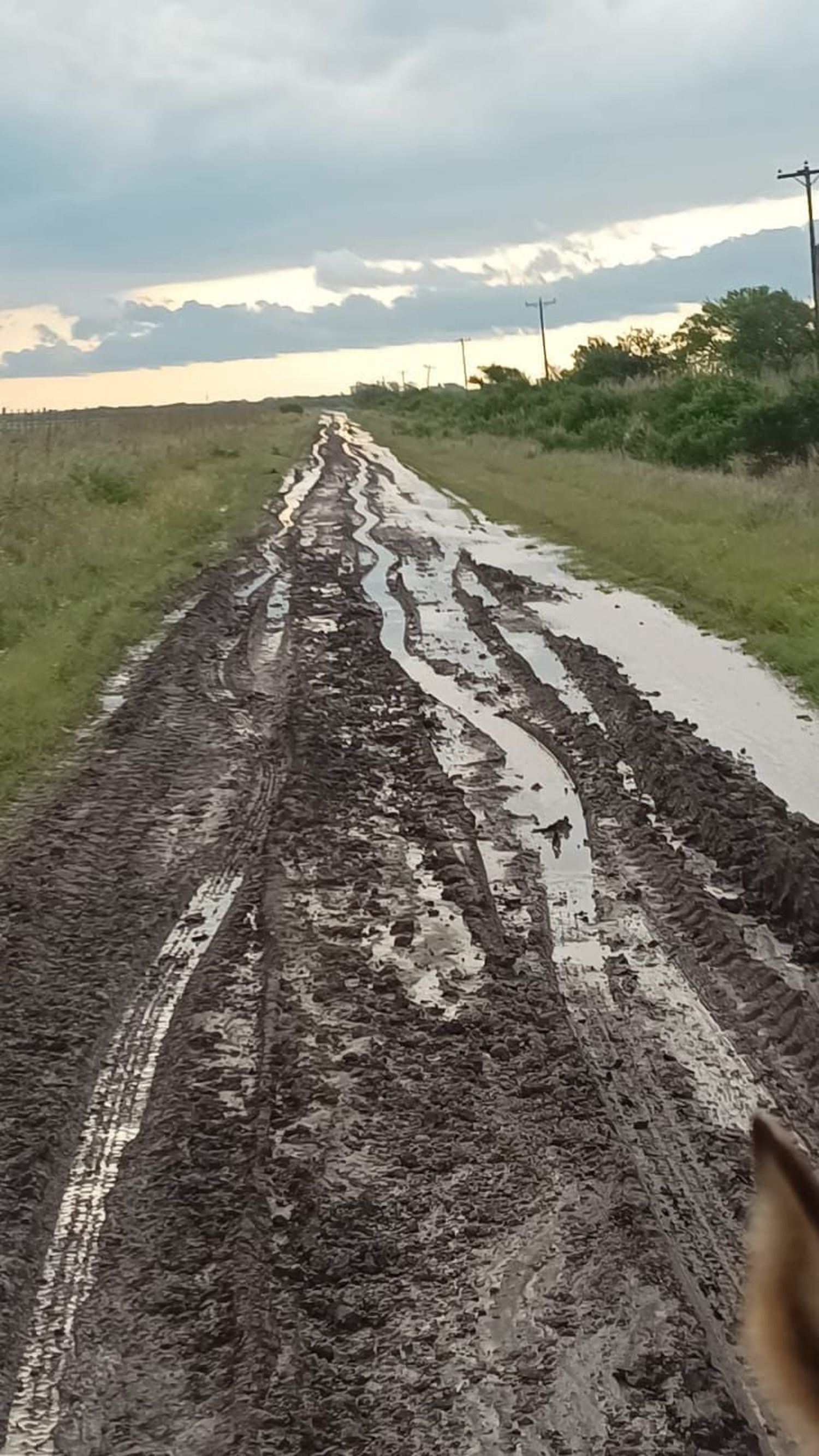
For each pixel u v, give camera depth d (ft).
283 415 350.43
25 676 43.78
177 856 30.30
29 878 28.32
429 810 33.83
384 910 27.27
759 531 72.38
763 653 49.85
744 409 117.29
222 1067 20.71
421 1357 14.44
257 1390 13.78
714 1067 20.99
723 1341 14.55
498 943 25.59
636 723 40.34
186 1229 16.58
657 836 31.58
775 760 37.60
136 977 24.08
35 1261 16.08
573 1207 17.10
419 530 92.53
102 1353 14.55
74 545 70.13
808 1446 2.20
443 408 303.68
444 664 51.31
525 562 75.92
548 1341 14.65
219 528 91.56
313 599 65.98
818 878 27.73
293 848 30.53
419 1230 16.72
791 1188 2.35
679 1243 16.37
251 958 24.73
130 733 40.68
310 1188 17.48
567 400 190.29
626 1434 13.28
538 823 33.09
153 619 58.49
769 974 23.94
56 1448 13.24
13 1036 21.50
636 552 73.15
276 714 43.19
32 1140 18.51
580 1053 21.25
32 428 157.69
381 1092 20.06
